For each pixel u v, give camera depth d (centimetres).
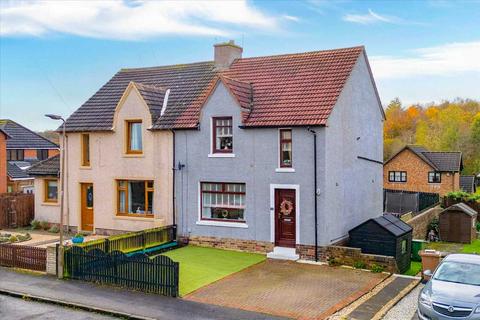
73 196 2838
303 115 2211
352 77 2480
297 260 2178
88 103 2950
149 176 2603
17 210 3023
